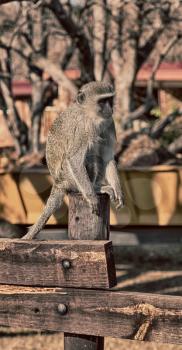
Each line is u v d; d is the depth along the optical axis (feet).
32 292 11.20
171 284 28.25
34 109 40.16
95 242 10.73
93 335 10.83
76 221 11.50
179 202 24.58
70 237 11.58
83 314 10.84
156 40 33.09
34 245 11.09
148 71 59.06
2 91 39.40
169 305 10.22
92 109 12.49
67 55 39.24
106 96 12.32
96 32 34.81
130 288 27.66
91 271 10.69
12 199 25.03
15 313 11.35
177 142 33.86
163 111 66.95
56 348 21.44
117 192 12.48
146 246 35.47
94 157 12.87
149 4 32.73
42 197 24.68
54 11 27.84
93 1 33.35
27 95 70.08
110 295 10.62
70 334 11.18
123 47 35.70
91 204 11.41
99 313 10.71
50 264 11.00
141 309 10.41
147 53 33.53
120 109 32.37
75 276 10.83
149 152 27.27
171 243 28.12
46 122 47.44
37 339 22.58
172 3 30.07
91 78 30.76
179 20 32.07
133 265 32.40
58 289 11.00
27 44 36.76
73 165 12.57
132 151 27.37
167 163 27.09
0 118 51.57
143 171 24.30
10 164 29.99
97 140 12.72
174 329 10.20
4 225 23.99
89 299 10.77
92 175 13.02
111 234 27.86
